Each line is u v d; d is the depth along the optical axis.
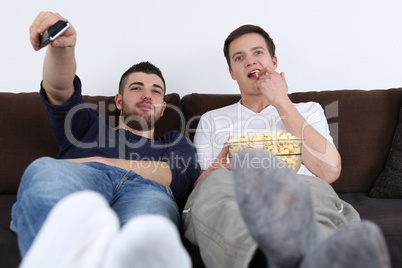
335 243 0.56
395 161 1.71
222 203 1.02
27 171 0.93
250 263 0.85
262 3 2.38
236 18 2.38
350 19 2.37
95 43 2.33
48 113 1.41
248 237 0.83
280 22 2.37
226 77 2.36
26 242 0.80
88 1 2.34
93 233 0.63
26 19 2.30
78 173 1.04
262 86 1.66
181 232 1.30
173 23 2.37
